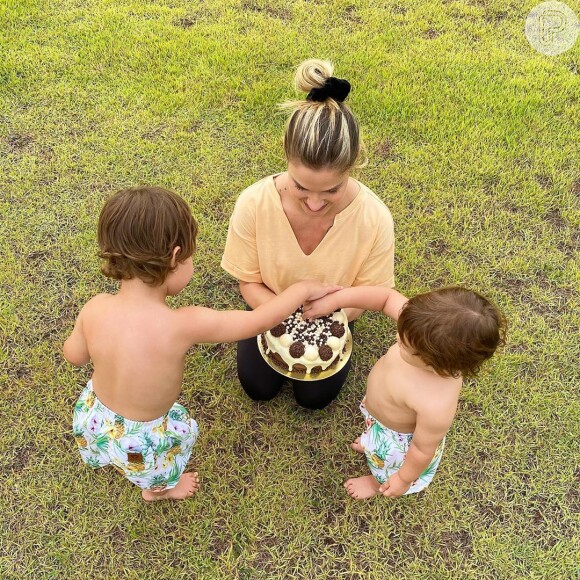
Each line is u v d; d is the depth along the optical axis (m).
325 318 2.43
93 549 2.44
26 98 4.13
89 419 2.14
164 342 1.95
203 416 2.82
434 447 2.05
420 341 1.80
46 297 3.16
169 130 3.97
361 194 2.22
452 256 3.41
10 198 3.57
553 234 3.51
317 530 2.51
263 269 2.45
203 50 4.49
